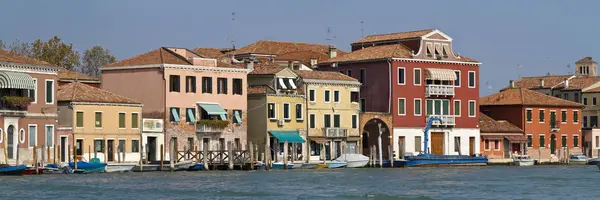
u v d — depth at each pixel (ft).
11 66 452.76
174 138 517.14
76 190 382.83
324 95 565.12
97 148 487.20
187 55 538.06
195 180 428.56
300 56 647.56
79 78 545.85
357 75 598.34
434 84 601.21
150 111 518.78
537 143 654.94
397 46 598.34
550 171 537.65
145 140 505.25
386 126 583.17
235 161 496.23
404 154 568.41
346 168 528.22
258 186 407.23
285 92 550.36
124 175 448.65
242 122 543.39
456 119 612.29
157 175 451.53
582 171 538.47
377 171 506.48
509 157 638.53
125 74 526.98
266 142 542.98
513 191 400.67
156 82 517.55
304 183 423.64
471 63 618.03
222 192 382.83
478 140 621.72
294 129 552.82
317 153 561.43
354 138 575.38
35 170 439.63
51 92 470.39
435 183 433.89
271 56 639.35
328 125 566.36
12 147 451.94
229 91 538.47
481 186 421.59
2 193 371.35
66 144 475.72
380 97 588.50
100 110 488.02
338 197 372.79
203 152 485.56
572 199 372.38
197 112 526.16
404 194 385.70
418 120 595.88
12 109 450.30
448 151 608.60
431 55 601.21
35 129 461.78
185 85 522.06
